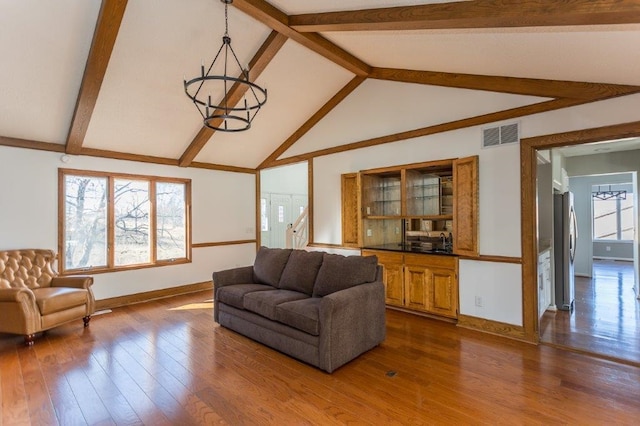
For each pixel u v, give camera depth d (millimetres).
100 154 4922
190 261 6004
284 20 3379
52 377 2740
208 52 3789
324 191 5656
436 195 4824
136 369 2881
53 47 3236
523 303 3471
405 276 4441
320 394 2463
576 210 7117
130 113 4402
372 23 2809
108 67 3604
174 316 4465
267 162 6766
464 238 3873
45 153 4484
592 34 2121
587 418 2129
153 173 5559
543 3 1925
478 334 3666
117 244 5203
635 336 3492
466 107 3939
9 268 3928
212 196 6379
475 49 3012
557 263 4590
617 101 2957
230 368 2896
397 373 2779
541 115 3387
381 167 4816
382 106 4801
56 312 3689
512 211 3566
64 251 4652
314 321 2846
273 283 4055
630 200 9211
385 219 5391
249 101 4871
